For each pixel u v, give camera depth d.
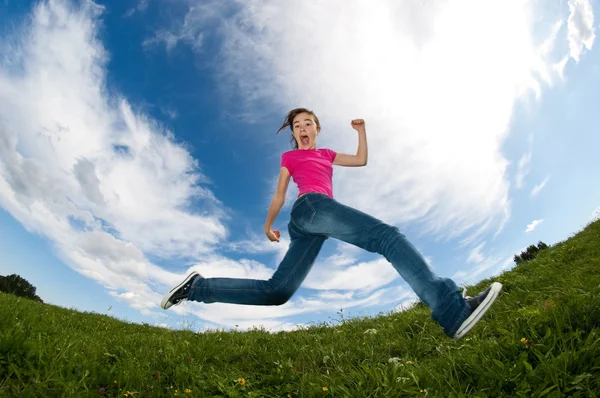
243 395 3.15
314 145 3.45
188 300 3.05
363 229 2.75
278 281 3.02
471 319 2.47
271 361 4.23
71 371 2.88
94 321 8.34
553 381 2.09
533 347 2.53
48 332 4.13
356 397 2.60
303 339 5.64
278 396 3.14
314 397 2.86
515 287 6.66
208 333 6.67
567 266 7.38
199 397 2.93
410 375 2.78
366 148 3.44
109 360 3.78
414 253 2.62
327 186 3.11
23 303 7.52
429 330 5.00
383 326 5.93
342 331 6.11
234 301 3.03
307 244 3.05
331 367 3.98
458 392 2.42
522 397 2.08
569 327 2.60
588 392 1.99
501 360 2.64
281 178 3.27
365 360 3.96
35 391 2.40
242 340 5.98
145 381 3.09
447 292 2.51
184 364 3.60
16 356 2.78
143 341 5.16
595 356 2.25
